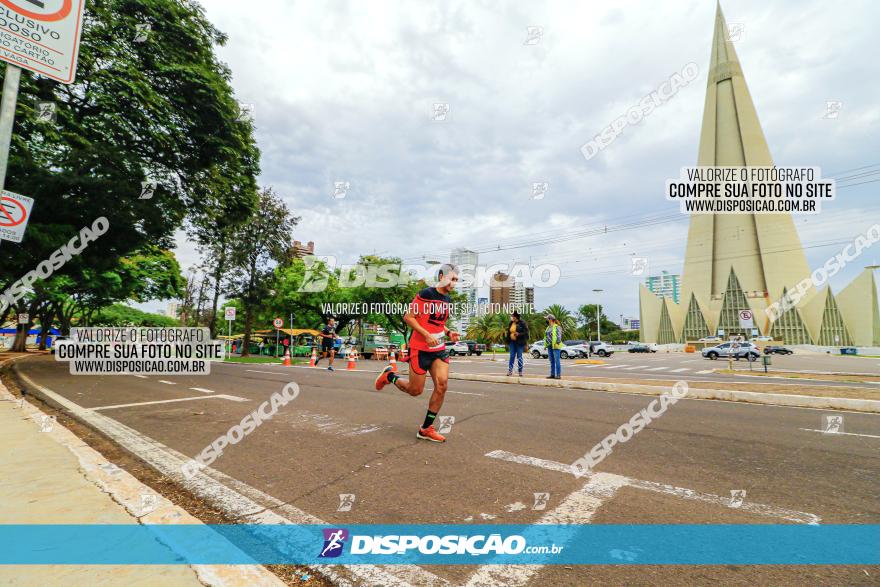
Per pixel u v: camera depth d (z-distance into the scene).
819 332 71.69
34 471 3.29
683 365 22.67
